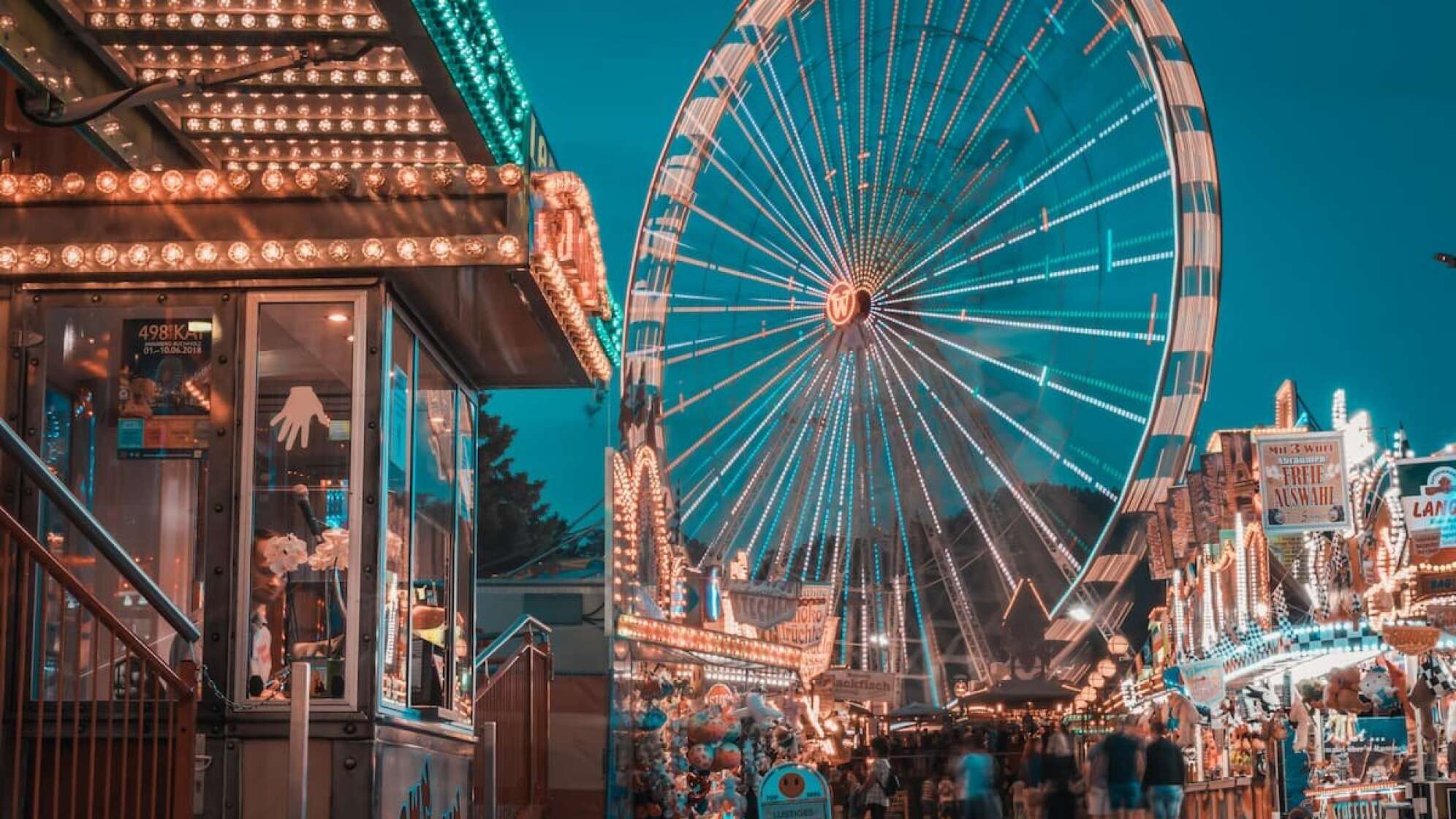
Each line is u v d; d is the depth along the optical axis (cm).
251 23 1012
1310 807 2152
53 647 850
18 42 947
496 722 1430
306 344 888
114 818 780
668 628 2483
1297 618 2541
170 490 884
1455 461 1891
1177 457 2847
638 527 2778
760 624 3350
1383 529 1992
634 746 2362
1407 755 2039
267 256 882
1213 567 2725
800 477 3466
